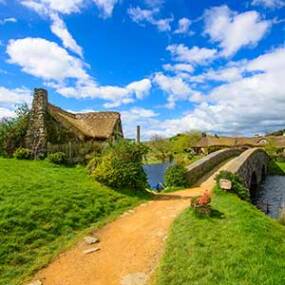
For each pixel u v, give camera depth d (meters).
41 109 35.00
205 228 14.74
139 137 40.50
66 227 16.17
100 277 12.04
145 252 13.80
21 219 15.50
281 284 10.22
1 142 34.84
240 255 11.89
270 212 32.25
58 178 23.64
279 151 103.31
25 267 12.62
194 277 10.91
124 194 23.12
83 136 37.75
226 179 23.72
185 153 91.88
